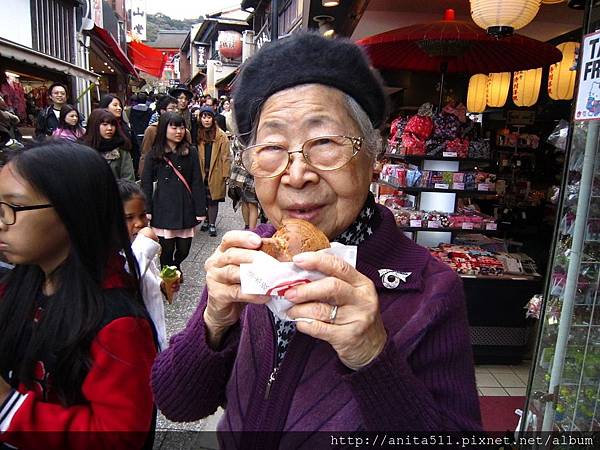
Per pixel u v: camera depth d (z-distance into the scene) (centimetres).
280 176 107
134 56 2831
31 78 901
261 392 115
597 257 197
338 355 90
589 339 196
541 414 212
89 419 136
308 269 82
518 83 561
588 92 187
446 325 104
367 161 110
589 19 187
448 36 381
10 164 145
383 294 109
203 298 132
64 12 1036
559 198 207
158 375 123
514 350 404
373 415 89
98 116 539
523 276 406
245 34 1314
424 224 434
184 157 535
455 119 455
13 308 159
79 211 145
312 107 102
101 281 150
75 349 138
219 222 895
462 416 96
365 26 544
